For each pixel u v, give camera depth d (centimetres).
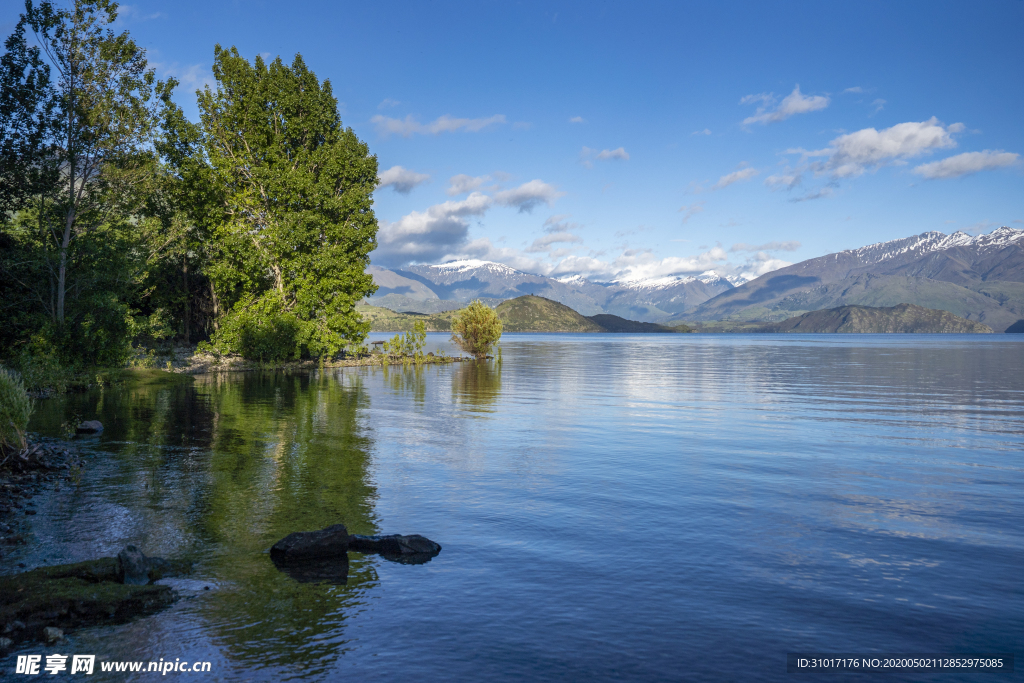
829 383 3678
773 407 2489
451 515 992
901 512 1034
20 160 3158
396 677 519
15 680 505
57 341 2841
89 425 1686
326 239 4741
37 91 3172
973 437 1788
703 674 529
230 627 607
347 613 641
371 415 2125
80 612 627
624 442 1675
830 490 1177
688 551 842
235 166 4409
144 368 3606
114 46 3309
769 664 548
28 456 1275
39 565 749
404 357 5597
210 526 913
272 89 4634
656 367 5275
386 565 778
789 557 823
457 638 590
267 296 4494
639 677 522
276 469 1289
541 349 10400
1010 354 8381
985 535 920
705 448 1595
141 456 1398
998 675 527
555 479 1245
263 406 2303
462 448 1562
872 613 657
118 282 3484
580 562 797
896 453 1545
